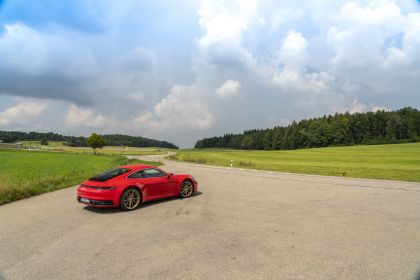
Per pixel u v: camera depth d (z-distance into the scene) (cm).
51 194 1123
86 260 452
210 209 814
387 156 4909
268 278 384
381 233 581
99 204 772
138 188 839
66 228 632
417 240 536
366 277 384
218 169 2697
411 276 386
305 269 411
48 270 418
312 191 1171
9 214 780
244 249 493
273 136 12012
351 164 3606
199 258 455
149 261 445
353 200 961
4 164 2880
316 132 9950
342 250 485
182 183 1002
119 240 547
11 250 500
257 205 872
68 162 3288
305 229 610
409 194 1106
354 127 9956
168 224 657
